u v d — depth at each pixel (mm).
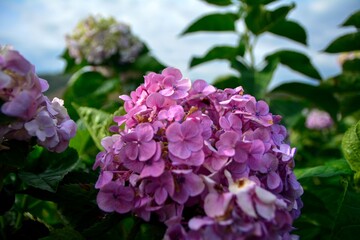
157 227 263
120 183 246
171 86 269
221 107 260
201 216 227
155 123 247
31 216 313
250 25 639
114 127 268
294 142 928
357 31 517
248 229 207
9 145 248
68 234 257
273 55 666
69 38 924
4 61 231
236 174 234
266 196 212
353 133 338
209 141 245
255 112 261
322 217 390
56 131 252
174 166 235
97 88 845
